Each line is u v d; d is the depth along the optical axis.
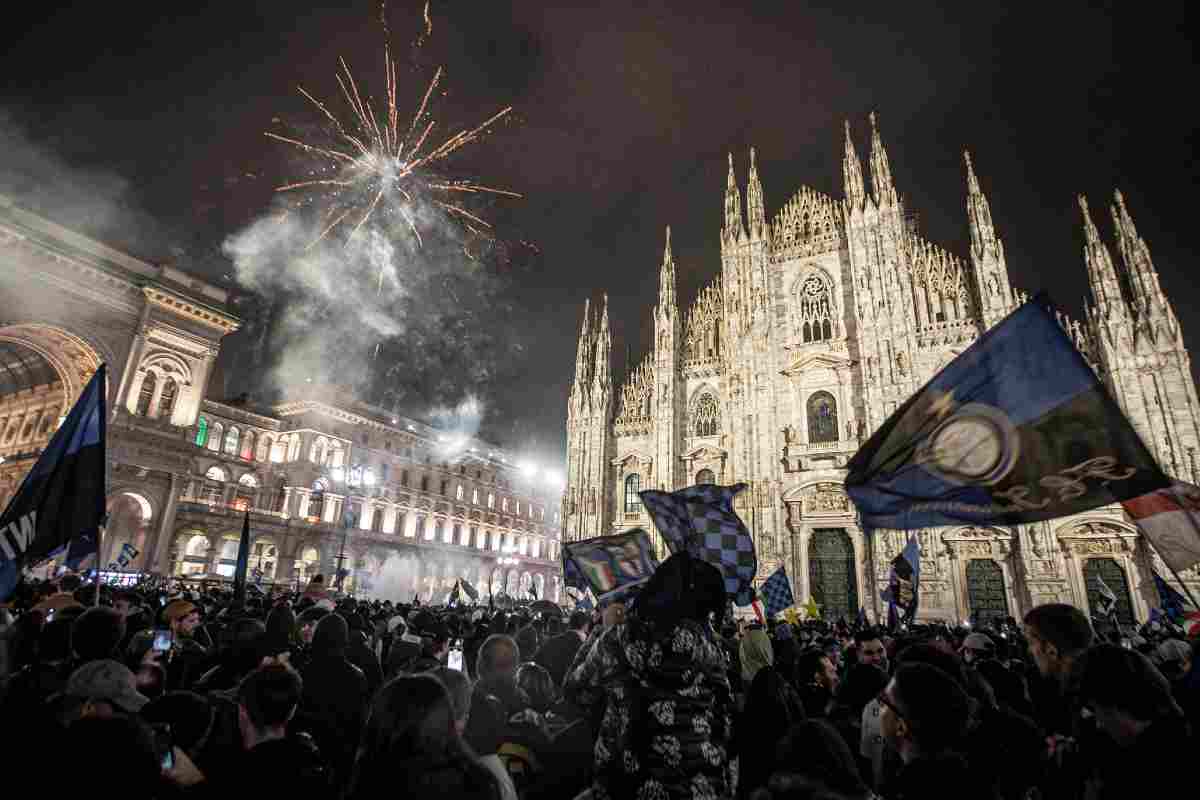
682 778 5.42
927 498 7.39
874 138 56.97
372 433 88.38
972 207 52.28
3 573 10.48
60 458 11.31
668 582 6.04
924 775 4.06
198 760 6.02
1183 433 41.91
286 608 10.10
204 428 73.88
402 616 21.06
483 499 103.19
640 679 5.80
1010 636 24.77
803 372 55.78
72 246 55.44
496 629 17.16
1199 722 6.39
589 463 64.25
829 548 51.03
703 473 58.72
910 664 5.12
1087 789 5.06
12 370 65.00
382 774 4.23
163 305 61.00
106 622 7.34
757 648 12.40
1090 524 43.66
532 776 6.68
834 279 57.56
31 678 7.13
